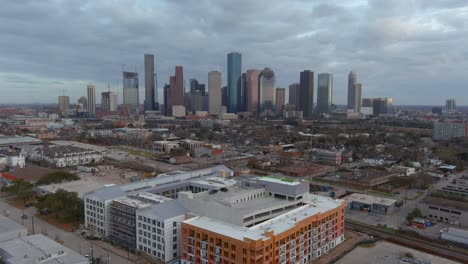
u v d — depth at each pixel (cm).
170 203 15300
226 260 12319
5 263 12362
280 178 17925
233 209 13650
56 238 16175
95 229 17150
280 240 12619
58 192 19062
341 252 15162
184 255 13650
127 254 14675
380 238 16750
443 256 14750
